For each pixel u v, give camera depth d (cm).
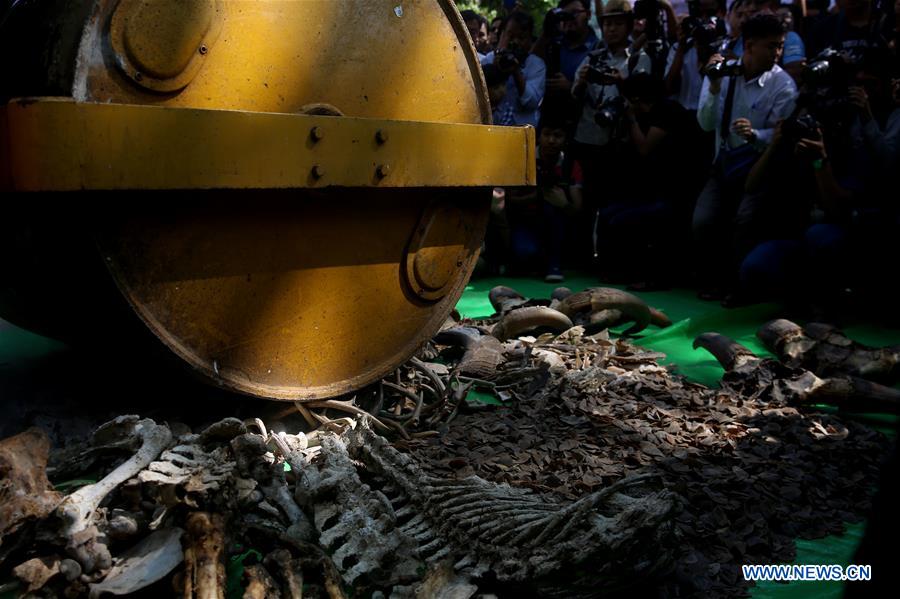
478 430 358
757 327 564
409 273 362
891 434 376
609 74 679
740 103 625
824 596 245
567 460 326
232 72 295
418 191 357
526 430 361
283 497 256
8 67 279
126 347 304
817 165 556
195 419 346
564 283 720
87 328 310
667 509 221
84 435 331
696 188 706
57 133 248
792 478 319
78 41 261
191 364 302
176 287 294
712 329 554
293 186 295
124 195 274
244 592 220
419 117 354
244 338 316
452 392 380
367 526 238
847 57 564
